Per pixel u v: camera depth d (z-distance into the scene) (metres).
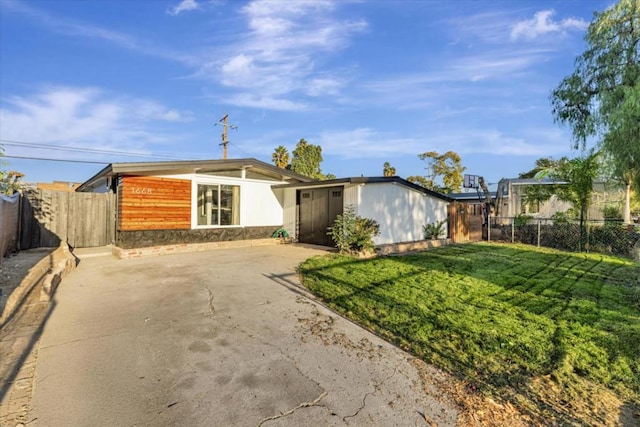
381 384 3.09
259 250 10.96
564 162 13.30
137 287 6.10
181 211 10.70
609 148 6.89
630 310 5.13
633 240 10.78
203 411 2.62
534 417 2.66
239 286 6.30
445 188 41.72
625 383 3.14
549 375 3.27
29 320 4.36
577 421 2.62
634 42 8.31
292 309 5.09
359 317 4.76
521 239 14.55
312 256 9.71
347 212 10.69
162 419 2.51
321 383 3.07
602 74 9.14
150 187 10.04
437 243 13.42
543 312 5.02
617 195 13.12
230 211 12.02
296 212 13.34
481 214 18.94
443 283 6.68
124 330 4.14
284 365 3.38
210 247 11.05
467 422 2.59
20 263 7.73
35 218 10.30
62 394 2.78
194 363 3.36
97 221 11.30
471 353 3.69
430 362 3.51
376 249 10.48
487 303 5.42
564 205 18.66
